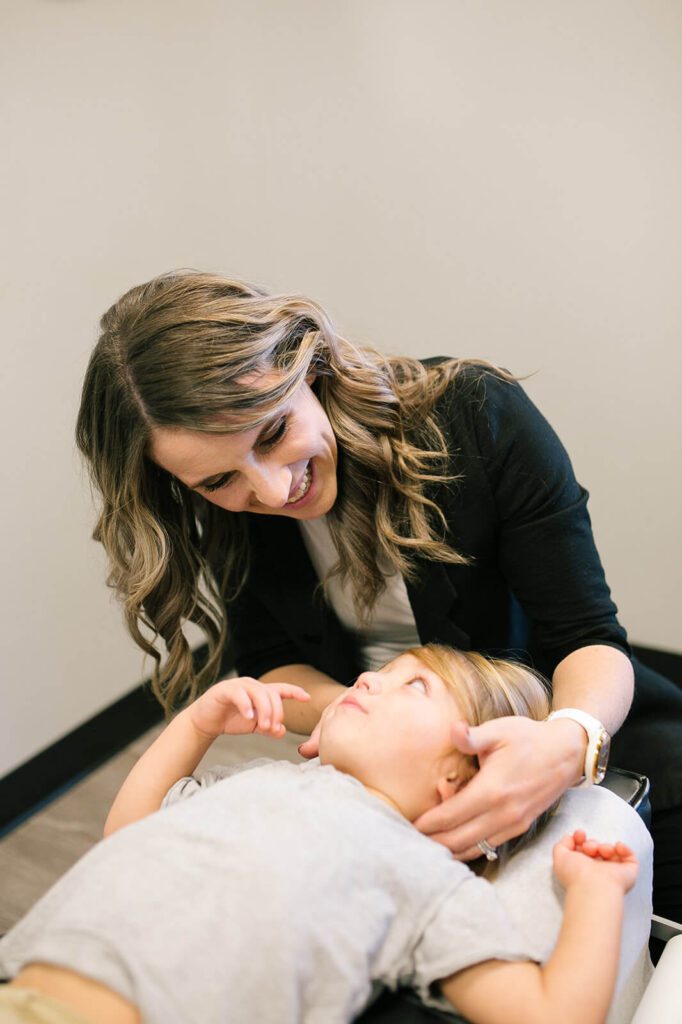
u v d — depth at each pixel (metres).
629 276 1.92
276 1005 0.67
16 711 1.97
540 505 1.12
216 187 2.15
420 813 0.90
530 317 2.06
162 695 1.23
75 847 1.90
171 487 1.14
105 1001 0.68
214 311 0.93
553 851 0.83
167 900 0.71
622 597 2.21
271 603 1.30
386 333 2.24
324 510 1.10
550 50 1.82
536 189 1.94
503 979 0.72
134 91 1.93
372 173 2.08
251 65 2.07
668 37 1.71
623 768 1.18
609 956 0.73
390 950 0.74
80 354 1.95
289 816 0.78
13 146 1.74
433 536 1.15
